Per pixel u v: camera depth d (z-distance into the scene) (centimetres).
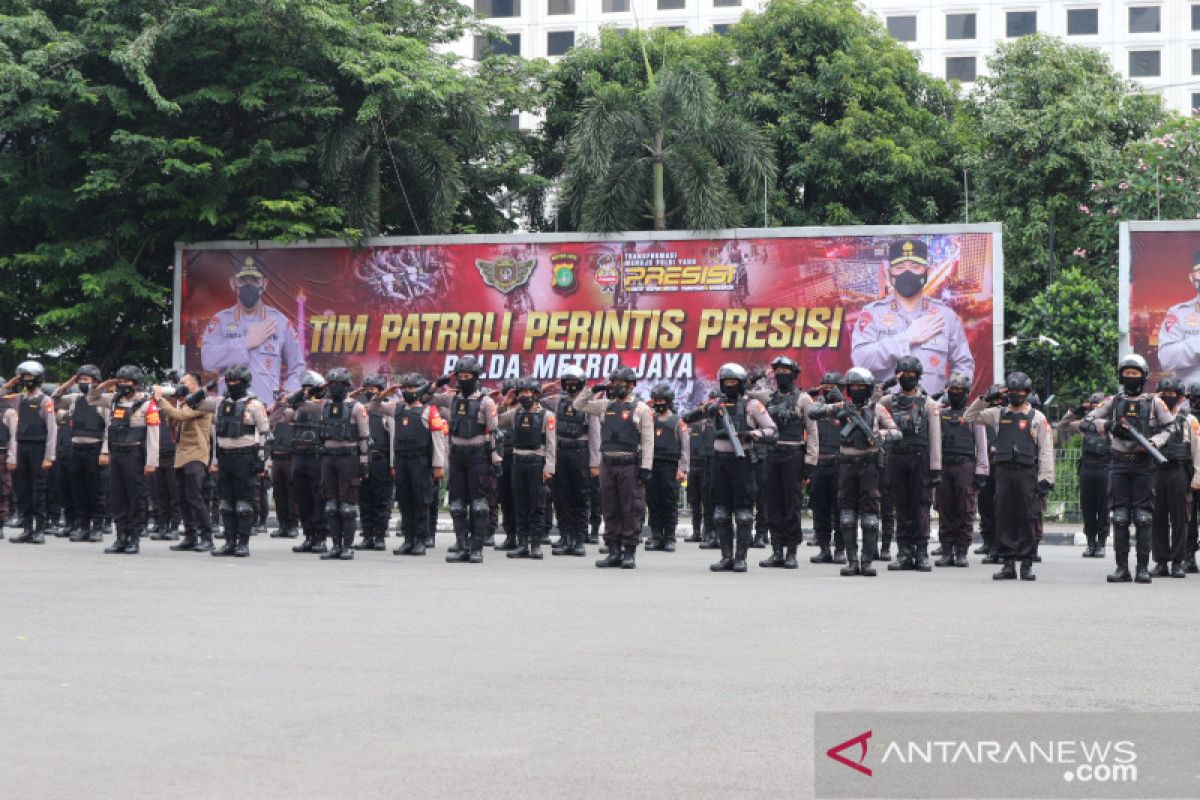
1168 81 6819
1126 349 3083
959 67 6925
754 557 1928
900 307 3130
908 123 4272
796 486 1734
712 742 683
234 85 3359
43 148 3356
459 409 1766
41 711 752
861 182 4162
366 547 1992
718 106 3697
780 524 1739
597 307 3250
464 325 3306
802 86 4262
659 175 3338
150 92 3148
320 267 3375
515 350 3284
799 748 673
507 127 3994
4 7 3356
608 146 3300
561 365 3266
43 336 3309
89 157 3266
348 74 3319
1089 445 1959
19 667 884
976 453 1911
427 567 1655
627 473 1700
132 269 3328
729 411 1650
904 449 1720
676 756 655
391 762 641
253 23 3256
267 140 3278
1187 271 3053
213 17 3266
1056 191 4122
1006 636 1055
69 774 619
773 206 4003
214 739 687
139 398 1802
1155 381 3067
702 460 2233
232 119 3438
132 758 648
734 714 749
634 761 645
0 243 3444
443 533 2508
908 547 1736
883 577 1598
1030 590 1434
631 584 1452
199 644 982
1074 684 844
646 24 6994
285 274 3381
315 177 3512
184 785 600
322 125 3381
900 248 3130
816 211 4169
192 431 1842
